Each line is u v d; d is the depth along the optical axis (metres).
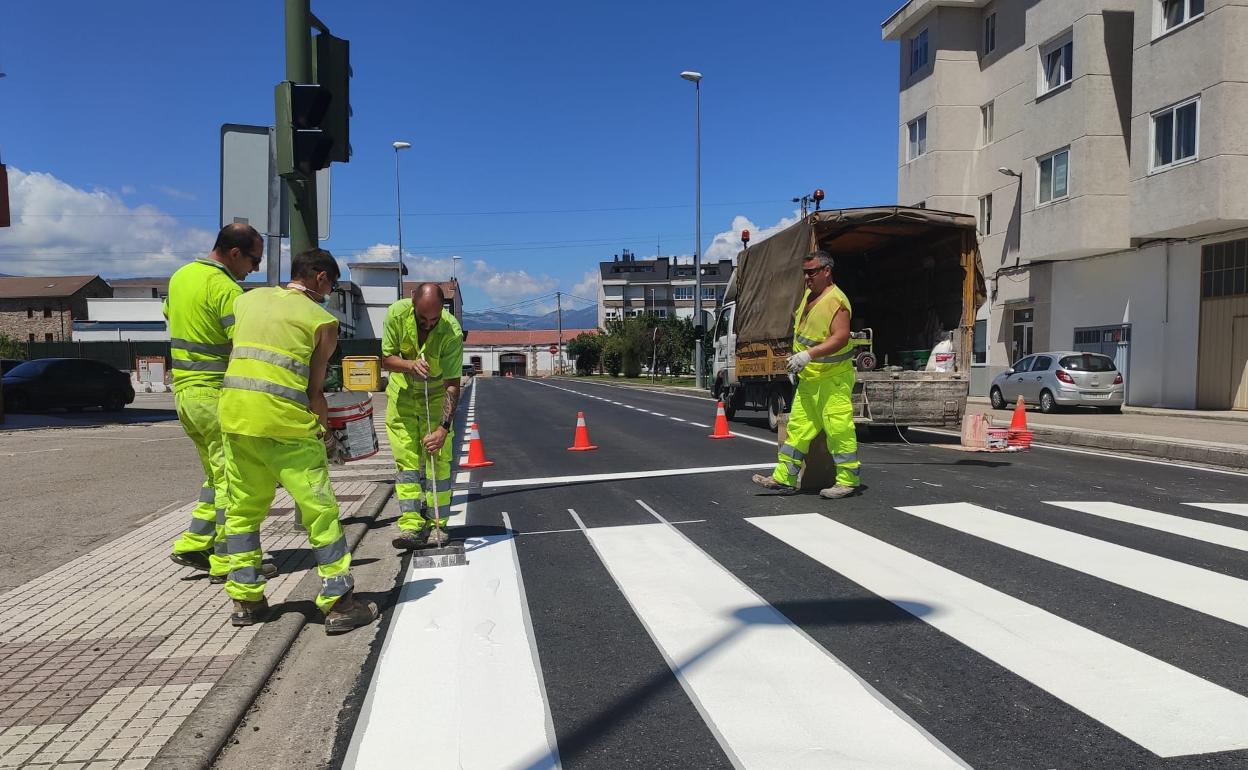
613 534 5.78
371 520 6.49
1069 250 19.95
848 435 6.78
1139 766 2.49
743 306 14.39
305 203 5.68
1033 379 18.34
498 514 6.67
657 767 2.57
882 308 13.52
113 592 4.47
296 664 3.55
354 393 6.41
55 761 2.56
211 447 4.53
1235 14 15.72
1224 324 17.11
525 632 3.82
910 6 27.34
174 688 3.15
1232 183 15.82
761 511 6.43
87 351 41.50
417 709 3.03
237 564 3.83
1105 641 3.49
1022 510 6.29
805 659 3.39
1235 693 2.97
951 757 2.57
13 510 6.89
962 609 3.94
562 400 28.20
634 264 112.31
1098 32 19.38
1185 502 6.62
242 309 3.82
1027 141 21.64
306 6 5.64
